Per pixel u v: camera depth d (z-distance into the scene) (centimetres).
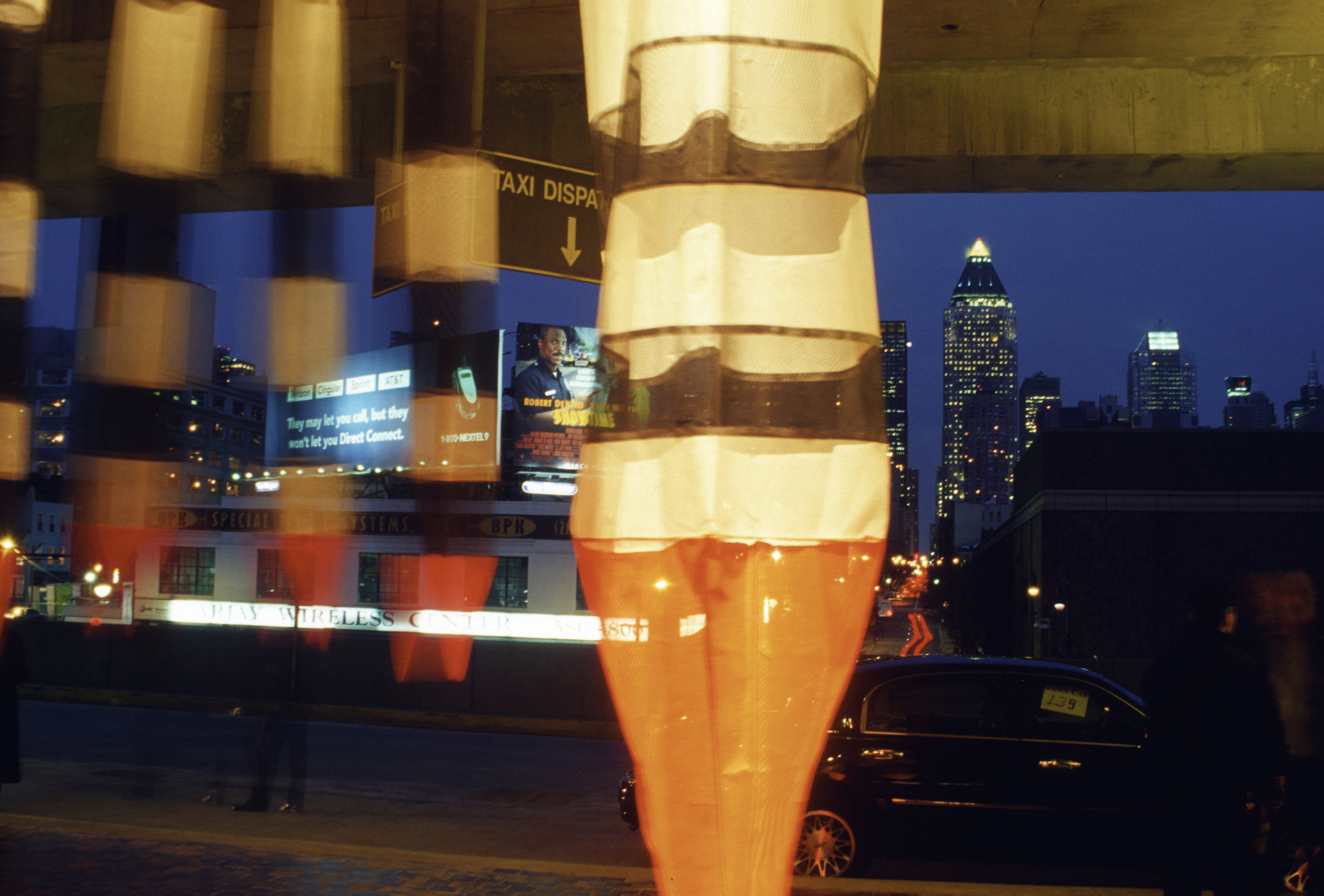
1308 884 555
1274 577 588
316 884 473
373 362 3272
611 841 754
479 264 681
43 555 4234
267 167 805
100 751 1227
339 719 1702
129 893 455
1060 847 614
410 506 3066
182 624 1912
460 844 726
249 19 573
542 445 3105
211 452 6053
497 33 916
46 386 5706
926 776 617
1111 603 4275
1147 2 856
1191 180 1043
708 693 158
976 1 852
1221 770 387
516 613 2870
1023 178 1045
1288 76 959
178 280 1026
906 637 7119
